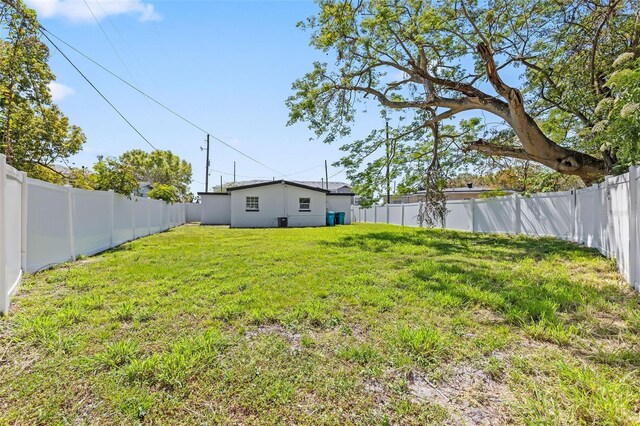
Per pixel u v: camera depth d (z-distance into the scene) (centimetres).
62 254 573
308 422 166
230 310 323
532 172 1269
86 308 329
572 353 235
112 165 873
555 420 161
